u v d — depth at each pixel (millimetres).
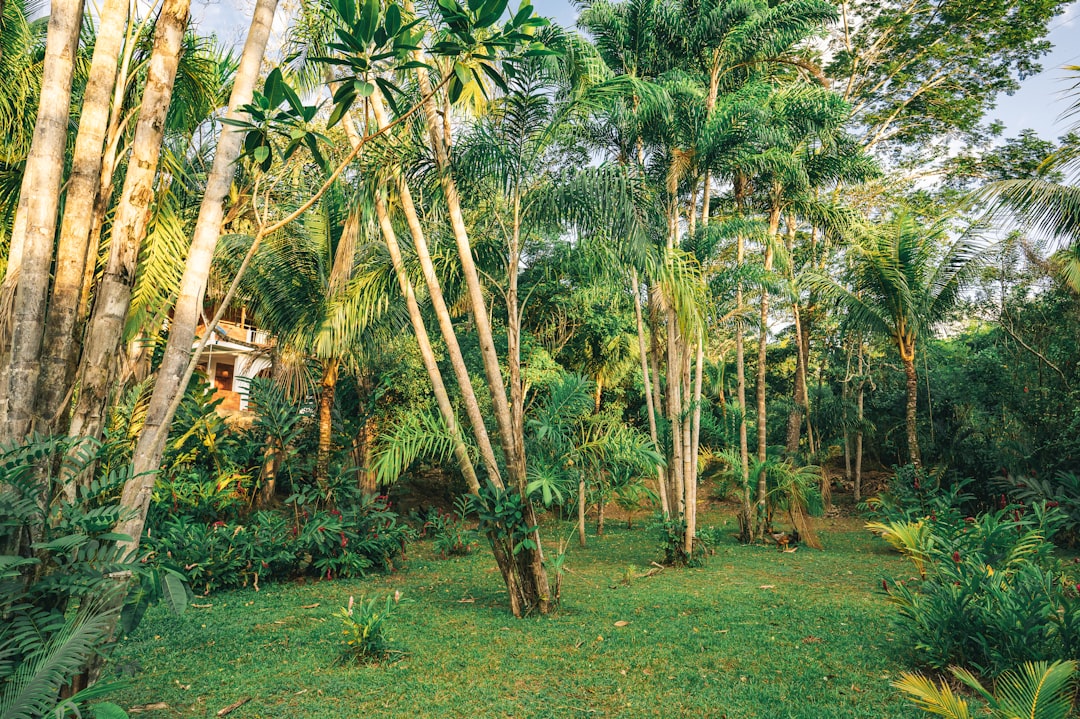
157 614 6859
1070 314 13031
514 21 3312
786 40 12609
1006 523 6980
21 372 3145
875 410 21328
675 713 4199
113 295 3463
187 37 6469
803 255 19859
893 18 20469
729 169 11961
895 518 12617
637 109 10508
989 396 15562
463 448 6926
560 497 6902
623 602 7410
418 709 4258
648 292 10750
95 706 2830
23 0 7484
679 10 11930
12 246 3422
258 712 4207
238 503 10336
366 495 10195
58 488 3273
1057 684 2779
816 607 7121
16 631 2840
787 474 13125
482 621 6508
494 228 7980
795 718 4047
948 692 2869
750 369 27219
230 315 19859
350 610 5484
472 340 15094
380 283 7734
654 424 11000
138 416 5621
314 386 11867
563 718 4125
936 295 13438
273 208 10258
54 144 3330
